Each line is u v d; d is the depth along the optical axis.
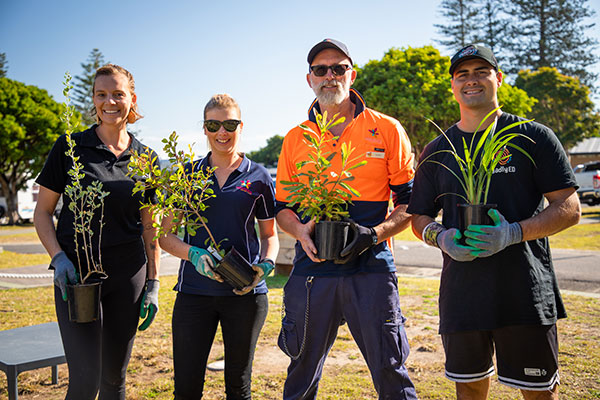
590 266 8.83
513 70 46.94
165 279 8.81
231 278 2.59
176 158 2.66
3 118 28.05
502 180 2.47
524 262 2.41
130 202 2.75
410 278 8.34
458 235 2.32
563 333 4.75
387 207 2.90
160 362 4.40
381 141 2.83
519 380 2.41
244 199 2.87
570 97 39.81
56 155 2.68
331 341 2.87
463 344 2.51
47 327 3.95
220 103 2.86
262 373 4.11
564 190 2.41
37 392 3.80
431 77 27.97
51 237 2.60
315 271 2.79
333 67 2.84
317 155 2.57
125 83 2.77
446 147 2.68
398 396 2.62
